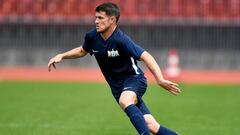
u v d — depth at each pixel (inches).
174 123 1840.6
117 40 1173.1
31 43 3932.1
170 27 3895.2
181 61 3912.4
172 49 3897.6
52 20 3890.3
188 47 3905.0
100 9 1167.0
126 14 3929.6
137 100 1202.6
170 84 1137.4
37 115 2000.5
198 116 2009.1
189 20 3868.1
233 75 3673.7
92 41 1209.4
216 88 2999.5
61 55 1243.2
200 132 1669.5
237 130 1712.6
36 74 3604.8
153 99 2511.1
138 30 3892.7
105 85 3090.6
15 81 3238.2
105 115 2020.2
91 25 3895.2
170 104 2343.8
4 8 3978.8
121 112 2097.7
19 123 1811.0
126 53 1178.6
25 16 3905.0
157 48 3892.7
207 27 3900.1
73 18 3875.5
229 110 2178.9
